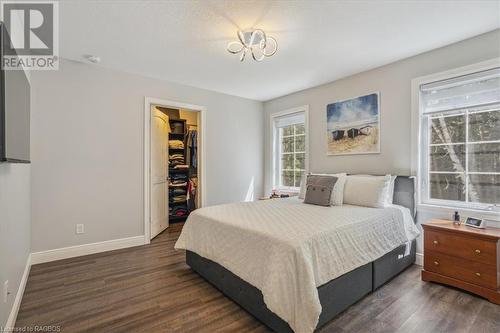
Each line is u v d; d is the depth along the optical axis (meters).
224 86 3.99
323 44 2.61
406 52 2.79
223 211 2.60
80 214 3.03
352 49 2.72
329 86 3.79
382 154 3.16
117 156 3.29
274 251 1.63
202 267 2.42
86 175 3.07
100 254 3.09
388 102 3.11
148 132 3.55
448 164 2.69
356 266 1.93
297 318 1.47
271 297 1.51
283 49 2.72
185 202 5.10
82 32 2.34
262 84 3.89
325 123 3.83
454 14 2.09
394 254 2.44
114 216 3.27
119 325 1.72
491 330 1.67
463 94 2.56
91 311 1.89
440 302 2.02
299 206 2.87
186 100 3.93
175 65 3.15
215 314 1.87
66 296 2.10
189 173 5.11
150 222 3.60
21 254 2.14
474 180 2.52
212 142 4.26
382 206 2.70
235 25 2.25
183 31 2.35
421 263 2.78
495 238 1.99
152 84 3.59
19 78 1.71
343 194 3.02
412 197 2.79
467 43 2.50
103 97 3.19
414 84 2.87
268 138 4.87
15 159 1.54
